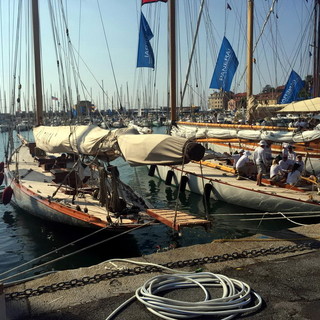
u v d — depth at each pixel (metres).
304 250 5.42
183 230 10.61
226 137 14.38
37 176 13.30
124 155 6.86
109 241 9.22
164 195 15.27
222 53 20.75
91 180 11.68
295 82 21.95
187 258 5.16
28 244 9.65
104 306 3.89
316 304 3.85
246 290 4.06
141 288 4.05
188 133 16.14
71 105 14.30
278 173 12.86
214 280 4.30
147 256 5.24
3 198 12.14
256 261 5.04
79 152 8.64
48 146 9.98
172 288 4.20
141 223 8.09
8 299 4.07
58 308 3.87
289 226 10.89
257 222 11.30
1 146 35.38
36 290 4.20
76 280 4.41
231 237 9.97
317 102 16.28
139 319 3.61
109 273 4.59
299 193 11.73
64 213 9.26
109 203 8.91
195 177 14.88
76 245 9.46
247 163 14.05
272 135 12.98
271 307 3.80
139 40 18.59
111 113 53.19
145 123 57.41
